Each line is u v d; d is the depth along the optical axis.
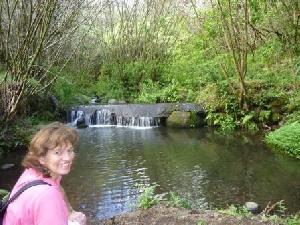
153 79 21.25
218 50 18.27
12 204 2.03
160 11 22.00
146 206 6.66
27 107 14.27
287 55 16.59
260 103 15.28
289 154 11.62
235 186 9.15
